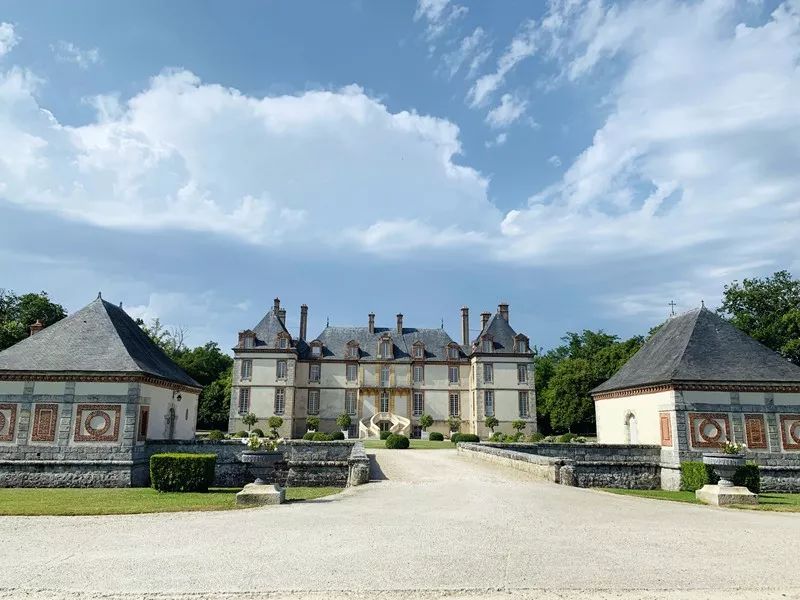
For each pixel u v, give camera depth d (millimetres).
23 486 20281
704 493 15617
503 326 54156
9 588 7000
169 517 11914
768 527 11211
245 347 51719
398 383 53531
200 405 60906
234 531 10344
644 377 24344
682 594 6930
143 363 22375
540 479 18750
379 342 54594
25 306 46312
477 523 11141
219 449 22422
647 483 22703
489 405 51500
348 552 8766
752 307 42406
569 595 6875
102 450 20625
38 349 21906
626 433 25844
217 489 19859
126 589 6992
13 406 20844
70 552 8758
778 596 6879
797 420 21875
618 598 6773
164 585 7145
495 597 6797
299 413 52781
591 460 22953
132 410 20969
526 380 52031
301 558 8406
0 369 20797
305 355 53875
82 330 22891
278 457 18266
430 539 9672
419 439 49000
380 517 11797
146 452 21922
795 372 22406
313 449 22156
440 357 54875
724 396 21984
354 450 21250
